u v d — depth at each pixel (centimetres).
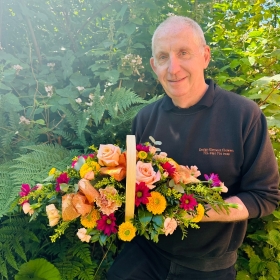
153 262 130
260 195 111
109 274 134
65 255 147
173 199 86
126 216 83
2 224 153
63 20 203
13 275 146
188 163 119
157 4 187
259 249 172
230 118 116
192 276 122
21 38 206
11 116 162
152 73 188
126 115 162
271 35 201
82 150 173
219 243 116
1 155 158
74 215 82
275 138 177
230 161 114
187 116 122
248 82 189
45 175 131
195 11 198
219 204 89
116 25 198
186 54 115
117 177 83
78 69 202
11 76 172
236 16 229
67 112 167
